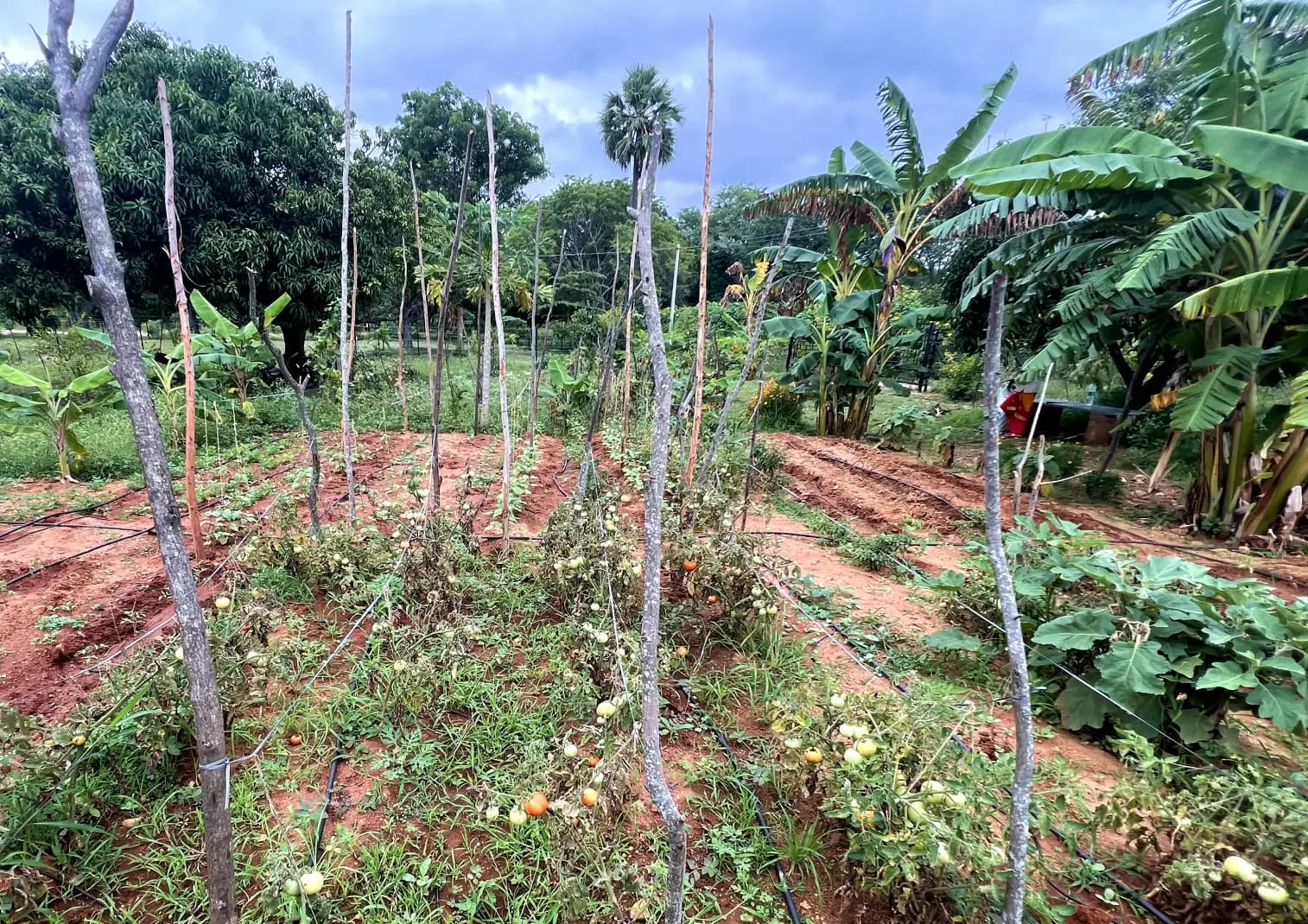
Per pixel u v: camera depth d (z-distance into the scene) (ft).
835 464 33.30
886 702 8.59
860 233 37.91
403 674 10.47
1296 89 18.51
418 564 13.65
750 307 39.86
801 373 43.06
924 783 7.22
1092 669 11.76
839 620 14.96
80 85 4.70
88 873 7.59
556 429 37.78
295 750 9.88
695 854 8.34
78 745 8.10
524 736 10.17
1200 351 24.13
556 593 14.66
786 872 8.14
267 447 30.48
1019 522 14.85
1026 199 22.48
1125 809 8.46
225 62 39.14
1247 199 20.29
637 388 37.76
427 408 40.65
